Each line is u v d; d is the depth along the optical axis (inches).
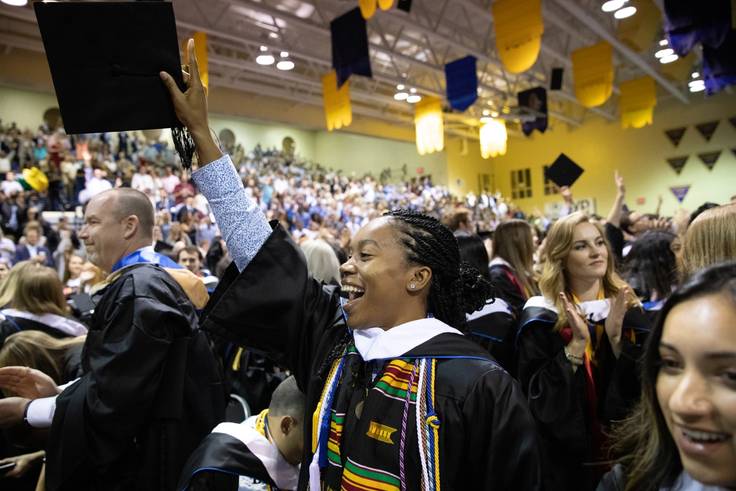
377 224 39.9
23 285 81.3
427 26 432.1
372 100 647.8
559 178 178.4
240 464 50.9
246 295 43.0
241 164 740.0
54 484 54.2
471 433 34.2
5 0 268.7
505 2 289.3
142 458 58.4
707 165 772.0
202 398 64.4
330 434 37.1
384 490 32.8
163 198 448.1
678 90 705.0
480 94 715.4
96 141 553.0
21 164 469.7
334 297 47.9
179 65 42.0
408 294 38.9
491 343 80.7
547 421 63.3
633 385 63.2
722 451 22.2
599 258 71.5
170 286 63.0
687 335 23.1
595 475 63.7
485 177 994.7
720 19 227.5
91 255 67.2
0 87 647.1
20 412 58.0
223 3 409.1
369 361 37.9
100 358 55.0
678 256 86.3
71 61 39.1
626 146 847.7
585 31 483.5
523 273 102.9
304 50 447.2
